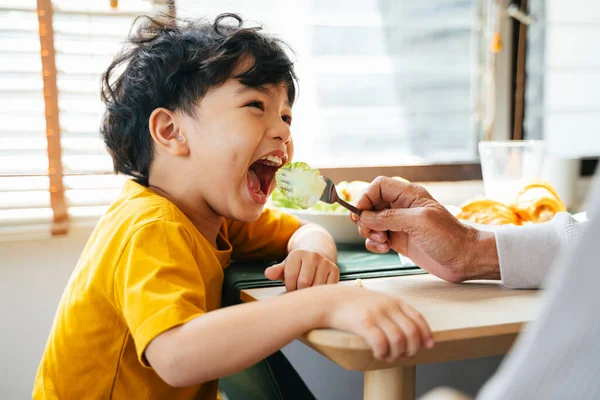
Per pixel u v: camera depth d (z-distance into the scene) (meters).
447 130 1.57
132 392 0.75
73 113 1.14
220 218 0.88
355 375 1.38
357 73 1.45
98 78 1.16
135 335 0.61
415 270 0.87
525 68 1.63
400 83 1.50
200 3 1.27
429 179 1.51
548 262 0.72
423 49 1.52
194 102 0.80
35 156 1.12
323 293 0.59
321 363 1.34
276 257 1.01
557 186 1.44
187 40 0.85
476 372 1.44
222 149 0.79
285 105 0.85
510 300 0.68
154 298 0.62
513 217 1.08
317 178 0.80
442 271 0.78
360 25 1.44
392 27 1.47
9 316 1.10
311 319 0.56
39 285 1.12
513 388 0.34
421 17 1.50
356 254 1.01
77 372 0.76
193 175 0.81
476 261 0.75
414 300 0.68
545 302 0.34
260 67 0.81
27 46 1.11
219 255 0.86
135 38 0.95
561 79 1.69
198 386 0.82
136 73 0.87
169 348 0.58
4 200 1.09
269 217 1.01
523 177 1.28
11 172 1.10
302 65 1.39
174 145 0.81
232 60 0.80
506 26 1.60
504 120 1.63
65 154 1.14
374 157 1.49
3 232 1.08
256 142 0.79
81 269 0.77
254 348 0.57
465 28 1.57
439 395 0.60
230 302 0.81
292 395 0.89
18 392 1.12
